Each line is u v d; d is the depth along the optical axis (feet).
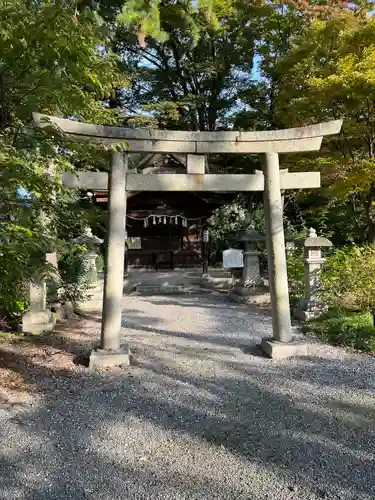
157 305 28.45
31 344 16.65
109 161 14.26
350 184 25.82
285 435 9.23
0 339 16.96
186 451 8.54
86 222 12.87
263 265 36.17
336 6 32.96
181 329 20.49
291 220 41.39
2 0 9.53
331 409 10.64
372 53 23.65
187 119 57.16
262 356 15.40
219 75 57.16
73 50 11.17
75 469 7.88
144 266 49.37
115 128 14.03
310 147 15.20
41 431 9.43
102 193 39.60
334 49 27.68
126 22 22.13
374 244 27.94
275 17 44.45
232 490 7.22
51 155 11.71
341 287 21.35
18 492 7.16
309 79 26.76
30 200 10.75
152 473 7.74
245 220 43.75
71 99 12.76
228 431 9.44
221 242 51.03
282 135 15.08
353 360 14.70
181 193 45.39
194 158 15.06
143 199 45.37
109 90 17.49
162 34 23.54
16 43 10.43
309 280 21.40
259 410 10.61
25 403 10.99
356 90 23.86
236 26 50.57
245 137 14.98
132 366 14.16
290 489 7.25
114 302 14.46
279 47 45.83
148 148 14.49
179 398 11.41
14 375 13.01
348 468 7.91
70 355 15.34
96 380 12.79
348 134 27.89
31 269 11.67
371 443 8.86
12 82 11.68
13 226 10.41
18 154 10.87
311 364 14.33
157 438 9.11
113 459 8.23
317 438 9.09
